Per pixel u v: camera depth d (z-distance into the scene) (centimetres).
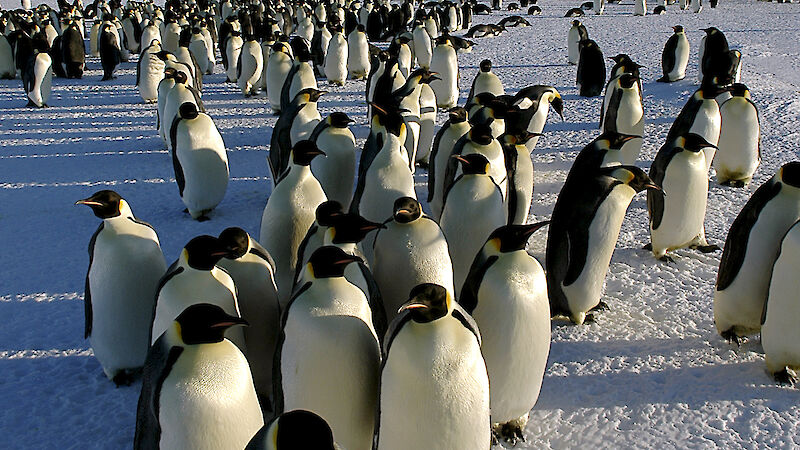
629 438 360
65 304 538
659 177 557
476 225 448
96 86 1736
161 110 1062
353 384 300
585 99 1363
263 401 404
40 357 459
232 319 263
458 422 270
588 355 445
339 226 352
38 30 2125
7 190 859
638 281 554
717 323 460
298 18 2839
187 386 255
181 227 712
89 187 867
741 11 3081
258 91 1617
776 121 1062
